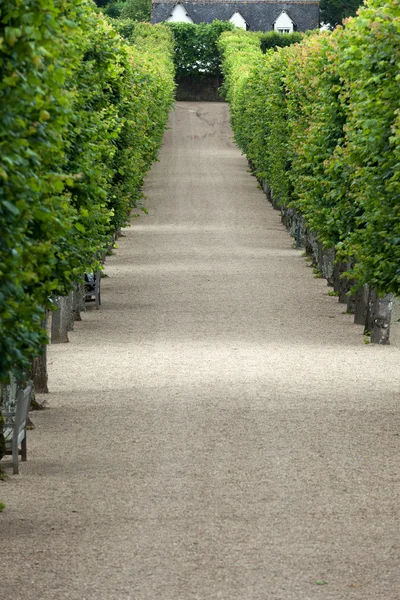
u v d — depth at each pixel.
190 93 157.88
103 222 30.47
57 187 14.72
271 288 52.03
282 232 73.88
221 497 18.86
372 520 17.48
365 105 26.91
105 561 15.27
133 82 49.25
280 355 35.75
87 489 19.48
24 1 13.02
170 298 49.00
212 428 24.81
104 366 33.59
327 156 39.16
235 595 13.90
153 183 96.75
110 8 172.38
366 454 22.38
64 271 22.48
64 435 24.34
